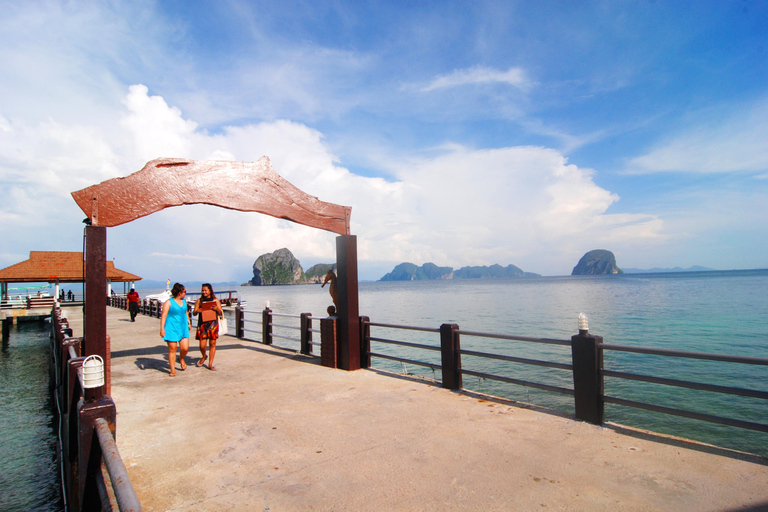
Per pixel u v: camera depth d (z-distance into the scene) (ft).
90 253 20.34
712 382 43.14
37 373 46.55
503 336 19.21
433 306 171.53
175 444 15.14
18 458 22.20
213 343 28.50
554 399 38.29
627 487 11.18
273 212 26.43
